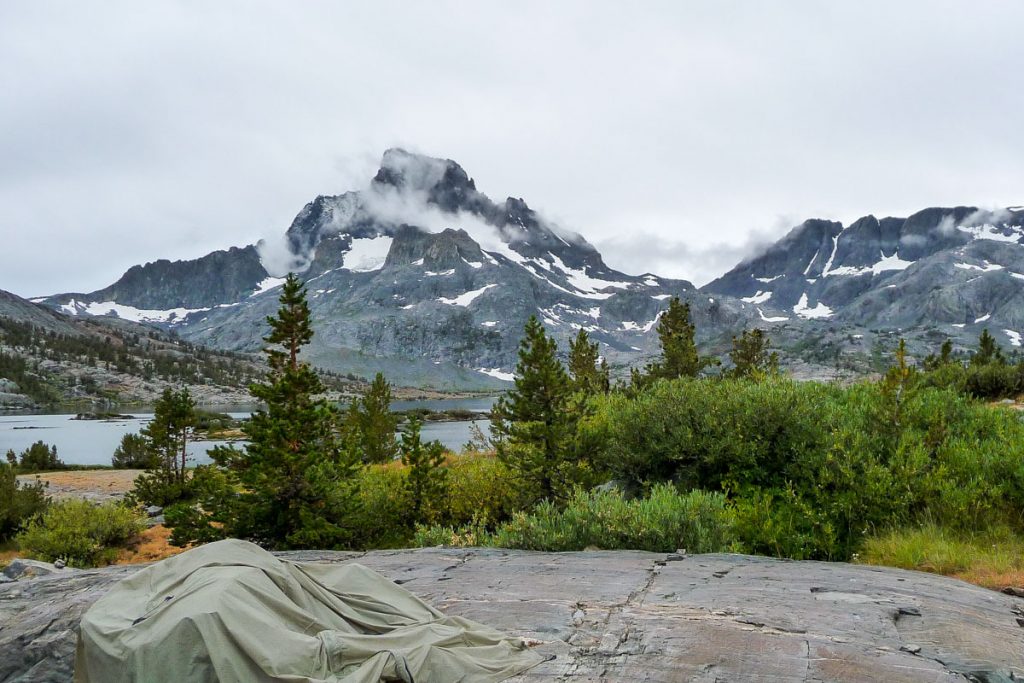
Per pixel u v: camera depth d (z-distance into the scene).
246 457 19.64
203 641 5.03
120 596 5.86
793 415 14.38
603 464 17.81
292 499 19.30
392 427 53.03
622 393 28.95
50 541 23.19
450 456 27.83
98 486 45.22
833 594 7.05
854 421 14.71
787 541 10.98
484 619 6.75
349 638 5.51
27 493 28.94
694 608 6.67
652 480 15.91
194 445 82.00
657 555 9.59
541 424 17.80
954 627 5.86
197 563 5.99
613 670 5.21
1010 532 10.12
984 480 11.26
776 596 7.02
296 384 19.81
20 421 151.25
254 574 5.83
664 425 15.76
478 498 19.94
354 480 20.77
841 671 4.92
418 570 9.34
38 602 8.41
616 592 7.46
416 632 5.85
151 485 36.62
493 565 9.37
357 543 19.81
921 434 13.55
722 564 8.84
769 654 5.30
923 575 8.08
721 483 14.08
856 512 11.41
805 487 12.95
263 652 5.07
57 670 6.57
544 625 6.42
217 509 19.12
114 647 5.21
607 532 10.98
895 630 5.84
